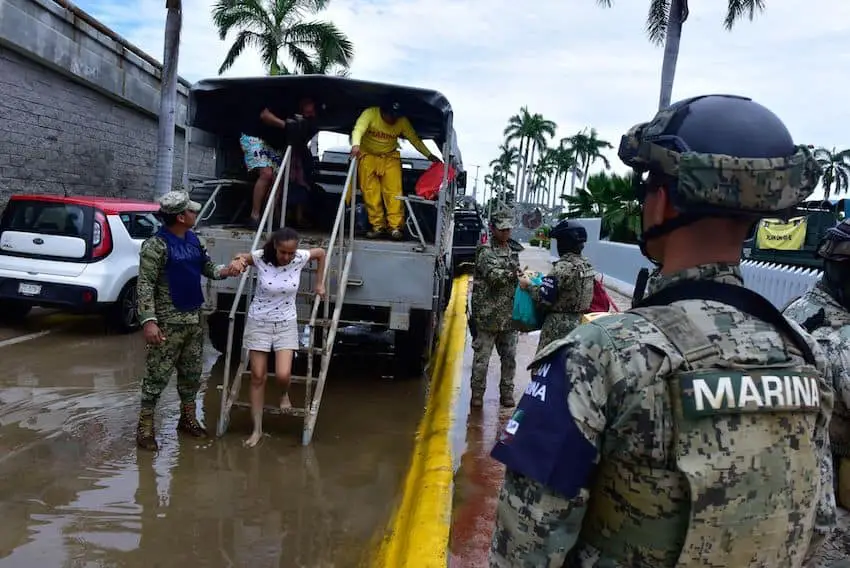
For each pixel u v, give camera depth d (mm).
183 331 4422
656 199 1266
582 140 69250
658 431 1100
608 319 1212
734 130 1170
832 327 2043
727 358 1126
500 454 1192
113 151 11867
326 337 4922
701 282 1219
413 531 3357
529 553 1153
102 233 7199
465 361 7176
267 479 4051
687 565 1089
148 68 12602
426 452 4559
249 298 5492
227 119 6863
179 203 4285
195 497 3748
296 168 6555
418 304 5574
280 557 3182
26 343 7004
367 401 5746
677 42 17125
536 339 8766
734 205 1145
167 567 3033
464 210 15133
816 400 1192
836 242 2051
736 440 1092
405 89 5754
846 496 1970
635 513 1128
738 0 16750
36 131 9633
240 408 5340
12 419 4816
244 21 21250
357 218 6691
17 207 7238
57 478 3883
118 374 6062
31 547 3129
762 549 1118
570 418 1135
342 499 3842
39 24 9148
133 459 4215
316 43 21734
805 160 1189
